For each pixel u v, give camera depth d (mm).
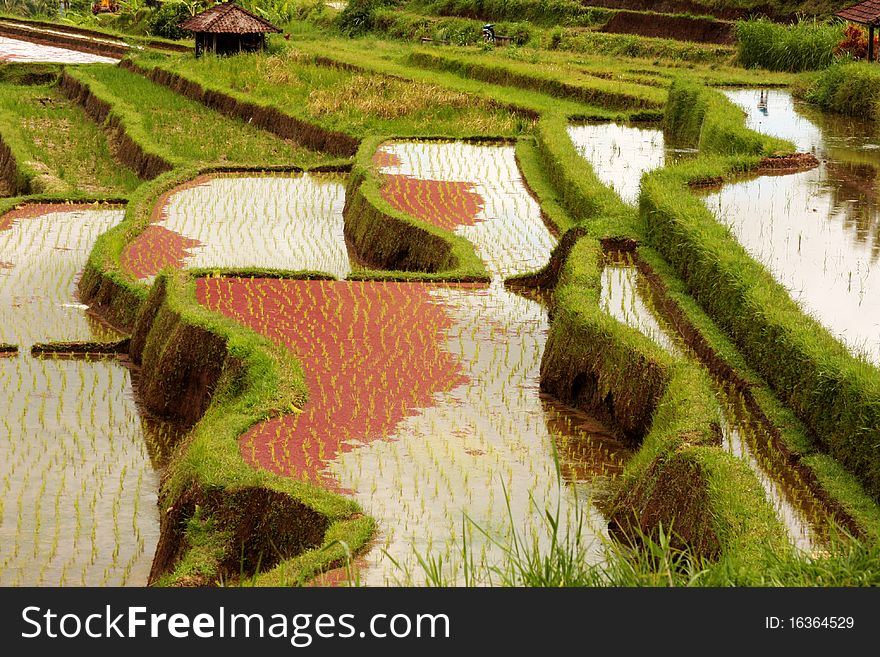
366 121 30047
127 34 60750
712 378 12227
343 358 13383
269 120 32406
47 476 11953
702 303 13969
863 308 13336
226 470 10148
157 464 12391
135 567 10242
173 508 10234
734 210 18188
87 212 23141
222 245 20344
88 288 17953
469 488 10109
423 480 10242
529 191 22812
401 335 14336
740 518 8141
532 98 33781
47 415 13570
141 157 28375
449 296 16156
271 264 19344
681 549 8672
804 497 9672
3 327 16609
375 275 16781
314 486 9891
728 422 11117
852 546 7133
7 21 61906
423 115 31312
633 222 17516
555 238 19578
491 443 11297
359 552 8664
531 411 12391
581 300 13477
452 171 24500
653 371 11508
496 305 15844
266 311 14938
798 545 8750
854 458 9758
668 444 9539
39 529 10805
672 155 25453
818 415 10438
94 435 13094
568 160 22516
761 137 22891
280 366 12648
